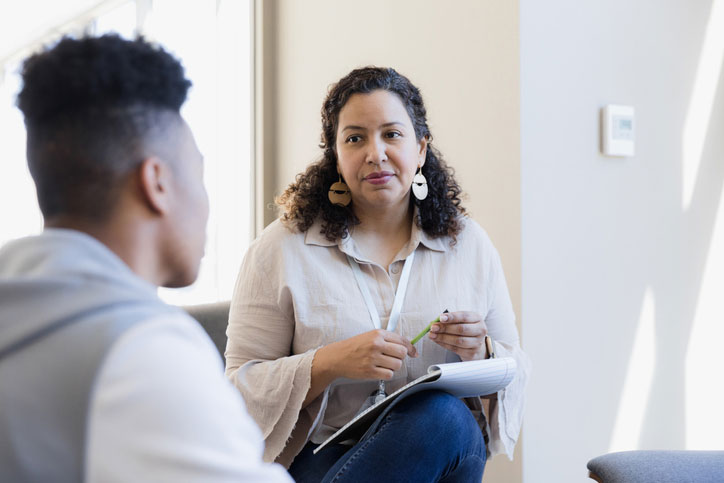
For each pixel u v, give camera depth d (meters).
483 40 2.36
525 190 2.24
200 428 0.62
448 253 1.80
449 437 1.48
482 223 2.38
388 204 1.72
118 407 0.60
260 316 1.74
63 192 0.74
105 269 0.69
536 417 2.28
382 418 1.52
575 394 2.35
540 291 2.27
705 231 2.62
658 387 2.54
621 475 1.60
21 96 0.75
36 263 0.69
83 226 0.75
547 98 2.28
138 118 0.75
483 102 2.36
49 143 0.74
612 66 2.41
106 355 0.61
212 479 0.61
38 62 0.75
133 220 0.76
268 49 3.40
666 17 2.52
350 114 1.71
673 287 2.56
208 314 2.23
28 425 0.60
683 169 2.57
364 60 2.89
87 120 0.74
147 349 0.63
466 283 1.80
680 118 2.56
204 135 3.63
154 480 0.59
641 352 2.49
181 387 0.62
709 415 2.65
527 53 2.24
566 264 2.33
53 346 0.62
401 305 1.73
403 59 2.71
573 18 2.32
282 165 3.39
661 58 2.51
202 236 0.84
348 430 1.51
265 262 1.74
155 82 0.77
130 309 0.65
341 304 1.71
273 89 3.42
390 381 1.70
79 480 0.59
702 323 2.63
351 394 1.68
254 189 3.45
